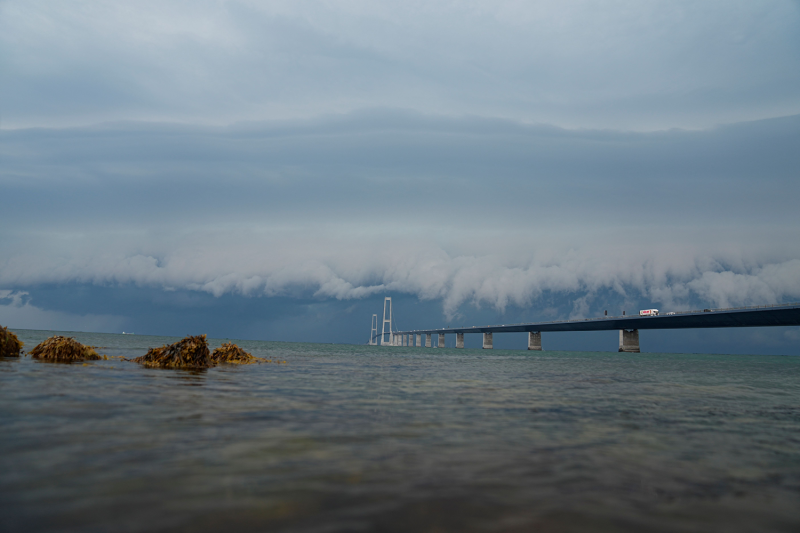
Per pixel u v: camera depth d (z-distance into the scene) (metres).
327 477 5.53
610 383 24.05
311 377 20.52
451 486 5.40
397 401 13.12
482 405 12.96
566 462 6.72
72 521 4.00
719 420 11.83
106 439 6.91
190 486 5.02
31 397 10.41
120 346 52.72
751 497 5.52
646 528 4.44
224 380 17.36
